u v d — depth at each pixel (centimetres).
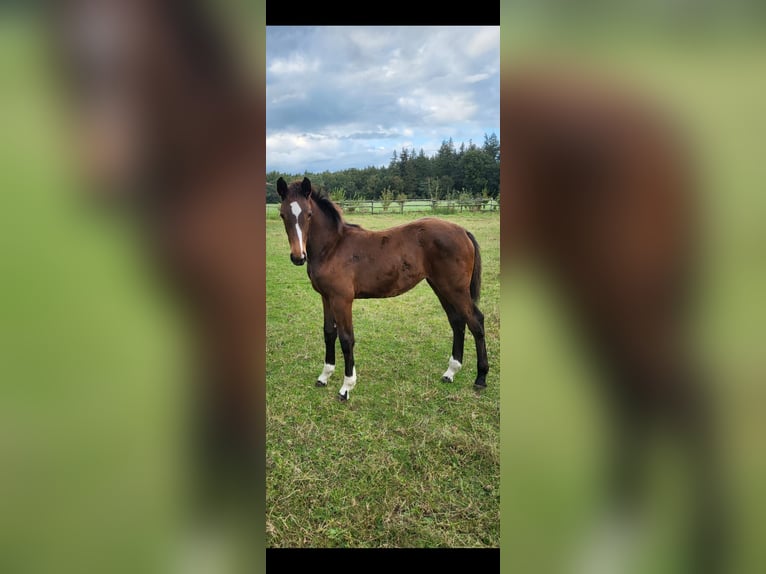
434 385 333
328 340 337
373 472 220
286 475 217
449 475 219
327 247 321
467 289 328
